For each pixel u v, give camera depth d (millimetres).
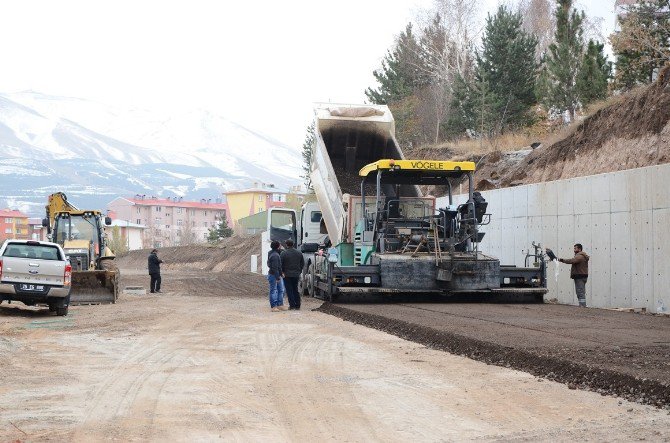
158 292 34438
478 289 22453
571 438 7602
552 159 31812
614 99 30703
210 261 86688
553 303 23578
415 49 63812
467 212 23234
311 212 30078
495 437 7801
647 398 9266
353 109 27859
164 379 11281
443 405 9344
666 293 20375
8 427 8422
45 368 12352
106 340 16016
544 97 39844
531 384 10492
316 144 28031
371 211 24750
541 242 26188
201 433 8141
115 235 121188
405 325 16453
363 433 8102
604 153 28766
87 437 7984
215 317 20812
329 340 15422
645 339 13719
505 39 48125
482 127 45812
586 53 35031
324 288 24797
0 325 18812
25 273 21375
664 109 26750
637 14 33031
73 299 26500
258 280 47094
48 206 30625
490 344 13031
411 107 55500
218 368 12219
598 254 23203
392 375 11359
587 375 10500
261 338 15969
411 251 23125
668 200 20375
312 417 8836
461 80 49531
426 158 45312
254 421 8664
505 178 34875
